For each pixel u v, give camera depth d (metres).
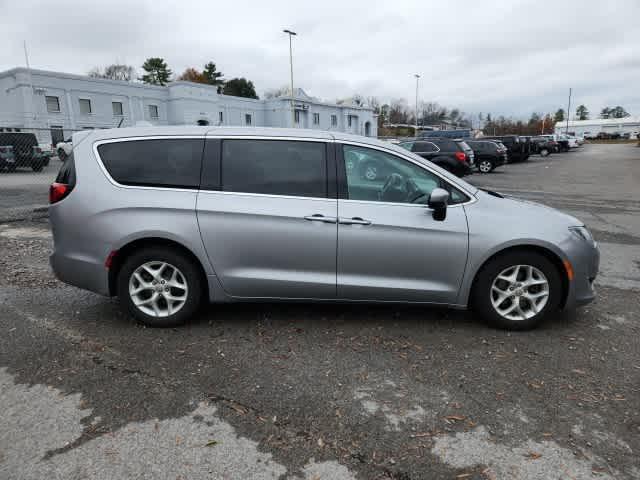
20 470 2.23
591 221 9.30
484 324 4.00
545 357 3.43
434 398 2.88
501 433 2.55
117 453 2.36
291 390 2.95
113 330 3.82
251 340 3.65
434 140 16.77
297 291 3.79
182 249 3.78
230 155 3.78
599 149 54.03
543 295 3.81
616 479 2.22
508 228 3.71
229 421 2.63
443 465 2.30
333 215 3.68
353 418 2.67
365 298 3.81
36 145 18.19
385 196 3.77
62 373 3.13
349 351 3.49
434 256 3.72
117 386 2.97
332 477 2.21
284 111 57.09
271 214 3.67
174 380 3.05
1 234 7.69
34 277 5.29
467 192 3.85
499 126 101.38
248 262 3.74
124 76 84.75
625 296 4.82
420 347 3.56
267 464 2.29
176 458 2.33
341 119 66.75
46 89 38.66
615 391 2.98
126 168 3.77
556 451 2.41
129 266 3.77
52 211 3.85
